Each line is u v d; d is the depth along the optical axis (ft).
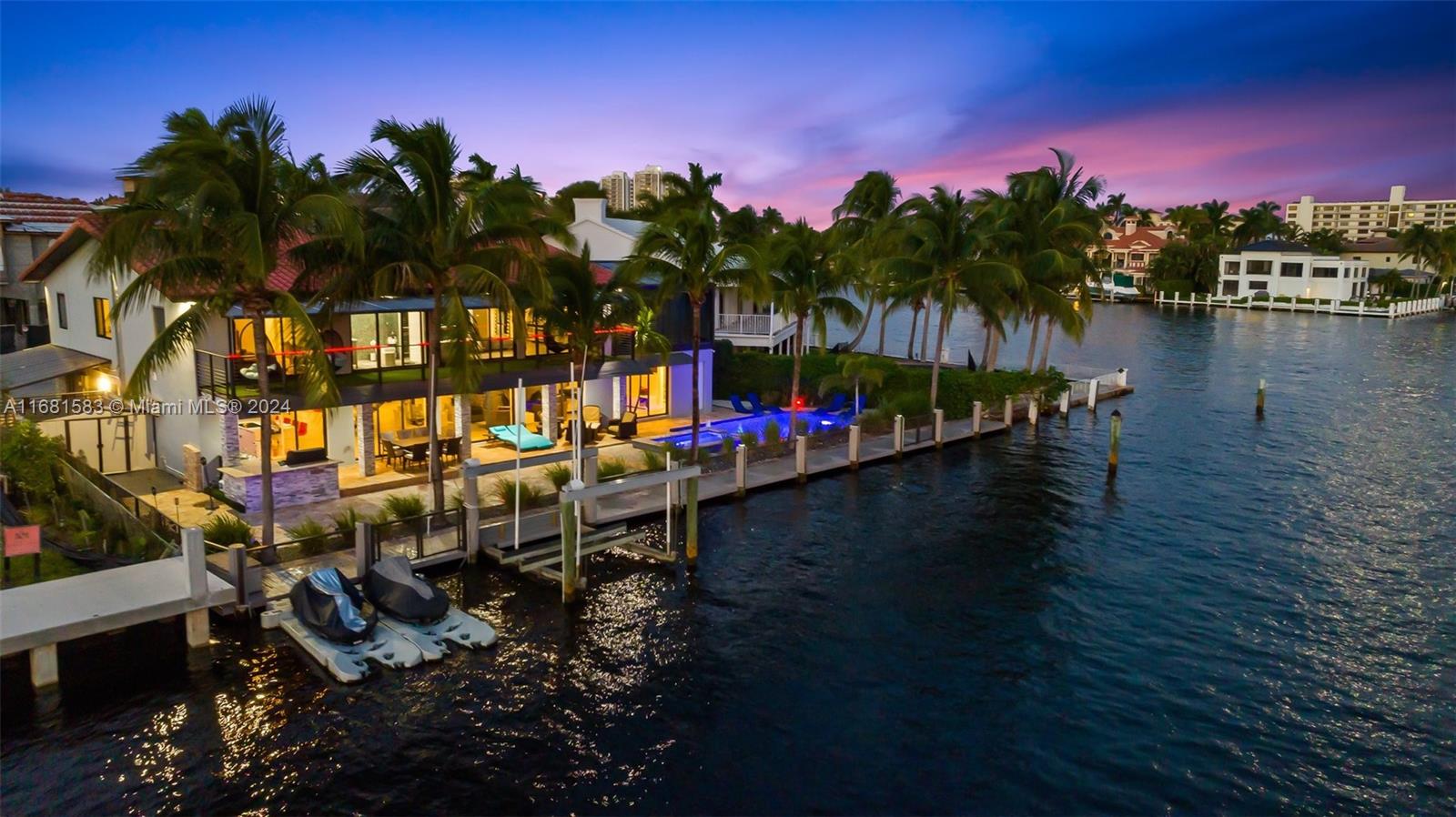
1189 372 201.87
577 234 149.69
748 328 165.78
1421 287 430.20
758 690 55.47
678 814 43.50
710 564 76.74
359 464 96.22
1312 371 202.59
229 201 61.82
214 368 83.56
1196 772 47.50
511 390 116.57
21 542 58.39
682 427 122.31
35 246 137.39
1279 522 90.48
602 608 67.21
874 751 48.91
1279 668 59.00
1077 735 50.72
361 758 47.57
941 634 63.57
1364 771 47.75
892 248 161.58
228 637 59.67
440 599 62.44
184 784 45.01
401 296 97.19
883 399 137.08
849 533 85.56
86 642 58.18
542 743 49.26
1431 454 121.19
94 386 104.27
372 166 70.69
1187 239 501.56
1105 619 66.49
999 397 142.51
